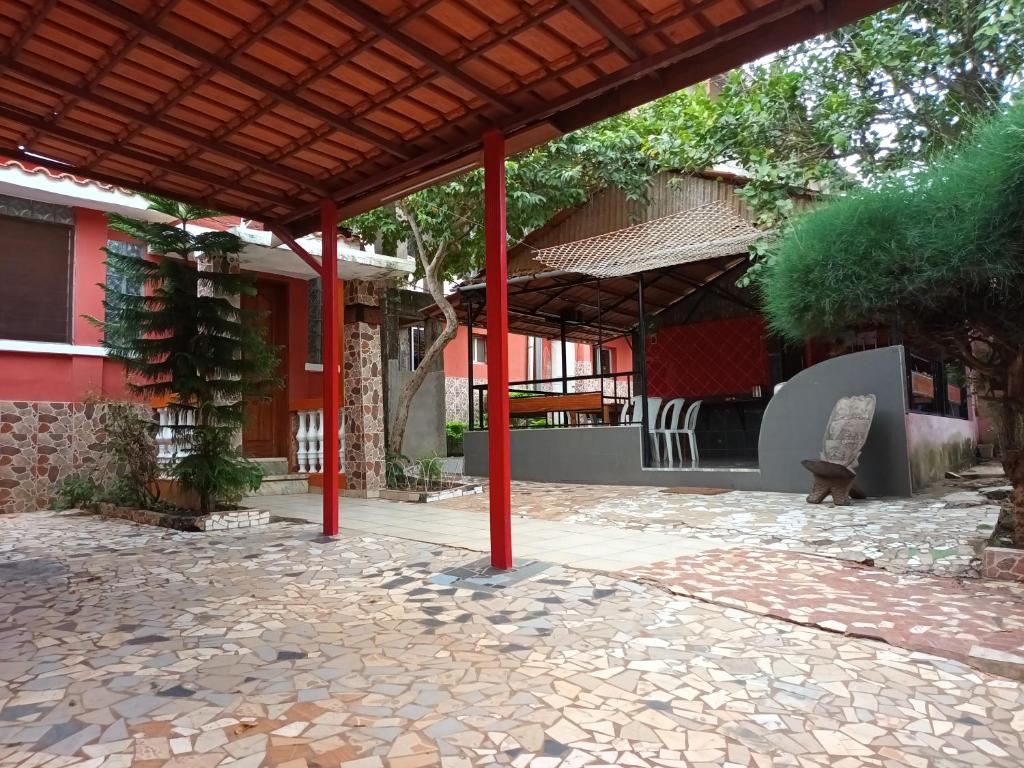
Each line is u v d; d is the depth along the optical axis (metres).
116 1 3.67
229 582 4.78
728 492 9.12
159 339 7.72
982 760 2.29
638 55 4.16
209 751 2.32
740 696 2.78
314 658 3.22
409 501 9.45
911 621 3.64
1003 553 4.47
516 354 21.52
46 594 4.48
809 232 5.41
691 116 9.59
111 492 9.23
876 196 5.00
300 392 12.04
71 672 3.06
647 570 4.88
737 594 4.21
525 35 3.97
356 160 5.78
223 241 7.86
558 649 3.33
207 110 4.90
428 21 3.83
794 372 12.63
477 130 5.20
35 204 9.62
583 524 7.06
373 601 4.23
